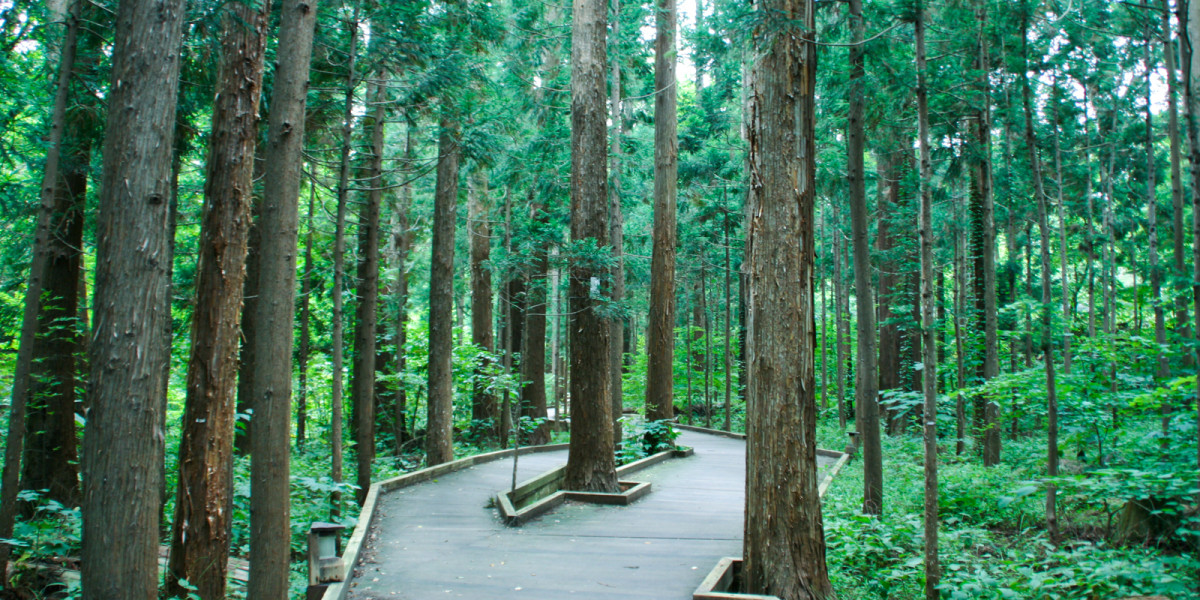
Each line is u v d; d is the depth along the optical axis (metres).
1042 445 13.17
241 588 7.00
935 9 9.34
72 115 7.37
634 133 21.59
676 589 5.79
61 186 8.73
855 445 15.00
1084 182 16.45
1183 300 9.88
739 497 10.01
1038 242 21.56
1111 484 4.99
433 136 10.04
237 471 10.08
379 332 16.81
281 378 4.88
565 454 14.92
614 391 15.33
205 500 6.30
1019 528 8.88
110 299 4.14
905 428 19.56
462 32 9.91
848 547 7.18
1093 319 13.74
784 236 5.70
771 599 5.29
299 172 5.04
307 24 5.08
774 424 5.67
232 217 6.55
